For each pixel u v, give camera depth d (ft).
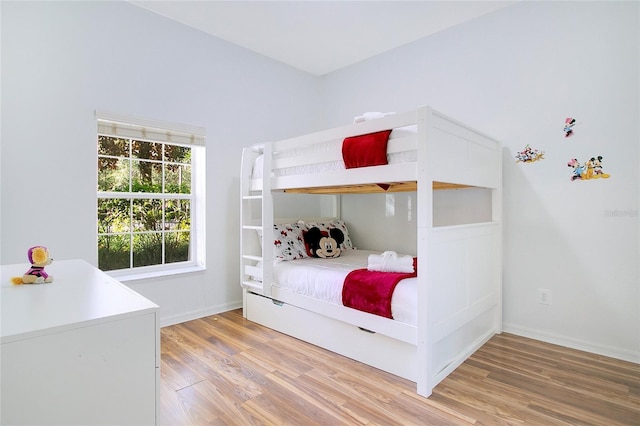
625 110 7.55
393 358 6.95
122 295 3.87
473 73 9.81
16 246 7.51
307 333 8.67
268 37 10.85
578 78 8.13
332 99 13.84
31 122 7.66
